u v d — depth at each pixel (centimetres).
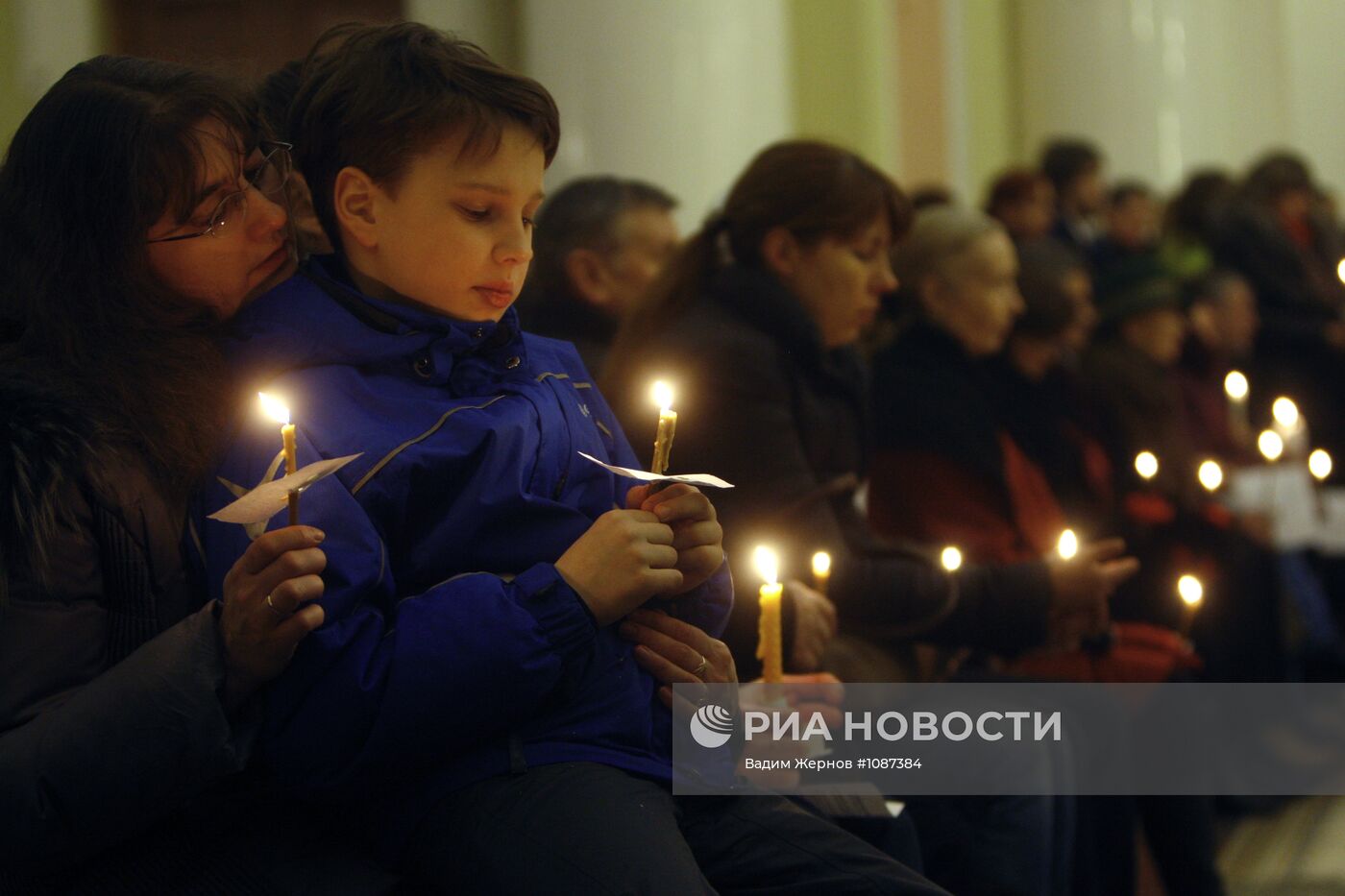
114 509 154
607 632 167
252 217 169
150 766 141
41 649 149
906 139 787
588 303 317
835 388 267
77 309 162
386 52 165
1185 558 388
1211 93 1070
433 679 146
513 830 150
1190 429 491
